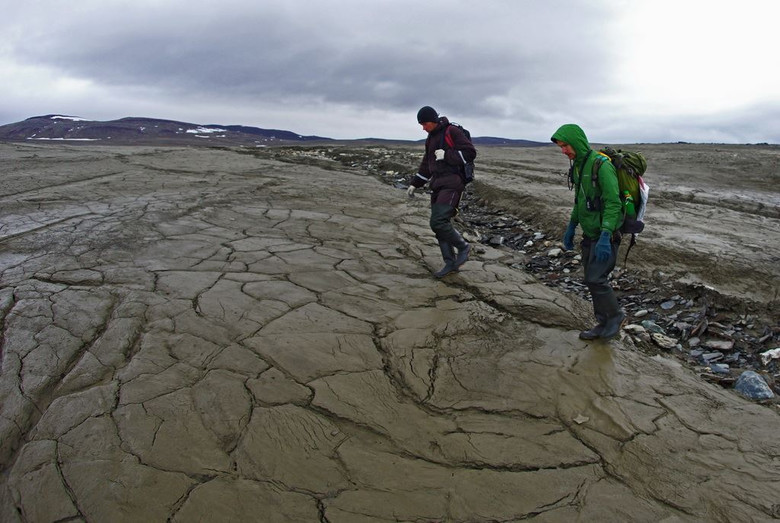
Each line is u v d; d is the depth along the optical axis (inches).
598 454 129.2
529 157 765.9
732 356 188.5
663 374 168.2
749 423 142.8
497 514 110.4
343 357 167.5
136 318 186.2
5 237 281.0
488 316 203.3
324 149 1006.4
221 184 477.1
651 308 231.3
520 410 145.7
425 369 163.3
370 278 241.0
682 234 291.9
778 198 417.7
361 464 123.3
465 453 128.2
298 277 235.6
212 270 238.7
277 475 118.5
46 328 178.5
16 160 587.5
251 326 184.4
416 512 110.1
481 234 360.8
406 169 636.7
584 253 177.9
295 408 141.3
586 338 187.0
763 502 114.0
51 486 113.0
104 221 317.1
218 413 137.3
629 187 161.6
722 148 879.7
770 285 221.9
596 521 109.2
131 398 141.9
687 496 116.0
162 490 112.5
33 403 140.9
